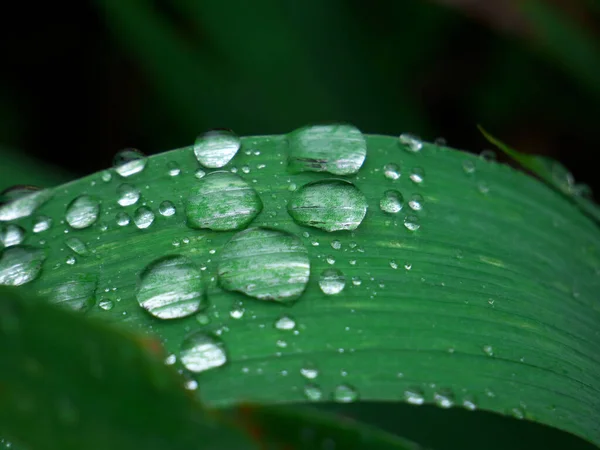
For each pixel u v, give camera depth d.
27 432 0.15
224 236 0.17
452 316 0.17
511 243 0.17
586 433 0.16
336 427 0.16
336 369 0.16
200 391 0.16
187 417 0.15
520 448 0.18
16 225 0.17
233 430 0.15
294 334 0.16
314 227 0.17
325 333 0.16
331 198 0.17
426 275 0.17
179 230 0.17
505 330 0.17
